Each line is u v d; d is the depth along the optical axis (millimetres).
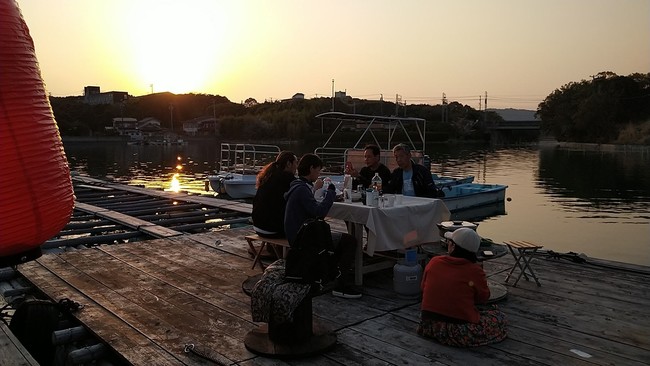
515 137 100062
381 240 4723
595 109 77188
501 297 4676
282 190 5406
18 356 3434
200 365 3438
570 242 12812
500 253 4551
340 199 5406
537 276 5512
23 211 2607
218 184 18812
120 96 144500
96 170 35312
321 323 4168
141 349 3686
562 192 24234
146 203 12859
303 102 81938
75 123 100875
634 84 79438
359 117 15922
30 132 2643
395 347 3699
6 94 2559
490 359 3480
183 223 10094
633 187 26203
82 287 5199
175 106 129750
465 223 4832
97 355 3838
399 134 34344
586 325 4094
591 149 71688
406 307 4574
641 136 71312
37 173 2658
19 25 2697
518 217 17016
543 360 3465
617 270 5754
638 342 3760
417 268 4891
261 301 3631
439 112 81688
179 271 5824
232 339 3867
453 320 3691
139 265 6098
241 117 84000
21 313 4230
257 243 7180
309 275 3570
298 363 3445
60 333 4055
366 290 5074
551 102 86875
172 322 4219
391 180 6328
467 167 38031
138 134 98062
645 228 14828
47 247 7809
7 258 2699
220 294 4969
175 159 48875
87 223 9570
